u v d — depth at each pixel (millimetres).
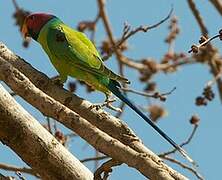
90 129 6578
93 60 10734
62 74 11047
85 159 10602
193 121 11352
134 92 11883
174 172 6180
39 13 11625
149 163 6160
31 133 6402
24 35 11812
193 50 7180
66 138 10406
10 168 9922
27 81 6906
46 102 6812
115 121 7086
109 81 10133
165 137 7691
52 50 11062
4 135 6406
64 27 11297
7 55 7867
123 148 6340
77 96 7508
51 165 6395
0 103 6348
